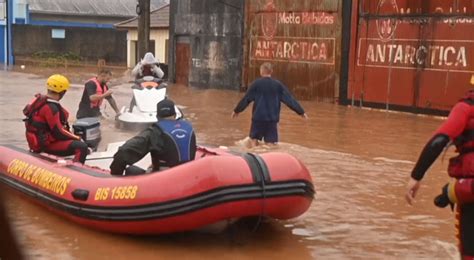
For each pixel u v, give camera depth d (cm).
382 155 1107
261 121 1160
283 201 589
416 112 1872
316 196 791
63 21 5712
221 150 746
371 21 1994
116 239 616
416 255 582
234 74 2605
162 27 3825
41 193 695
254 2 2467
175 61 3059
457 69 1766
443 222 689
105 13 5825
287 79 2316
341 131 1423
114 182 621
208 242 614
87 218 630
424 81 1848
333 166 991
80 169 686
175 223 581
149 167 700
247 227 646
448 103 1786
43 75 3238
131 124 1272
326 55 2153
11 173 756
